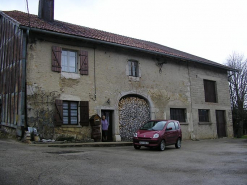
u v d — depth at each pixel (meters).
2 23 16.33
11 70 13.79
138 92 16.39
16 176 5.36
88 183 5.23
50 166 6.45
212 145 14.62
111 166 6.96
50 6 15.91
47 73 12.79
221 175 6.38
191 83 19.86
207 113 20.98
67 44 13.73
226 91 22.88
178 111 18.86
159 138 11.25
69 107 13.42
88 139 13.51
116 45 14.98
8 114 13.68
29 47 12.43
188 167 7.31
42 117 12.31
